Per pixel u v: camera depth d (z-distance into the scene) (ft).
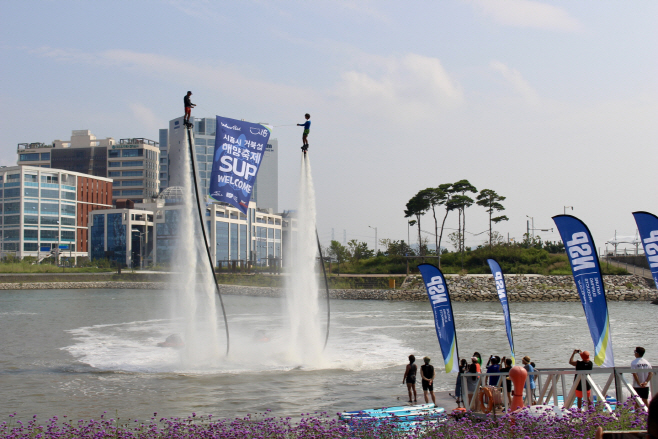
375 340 147.33
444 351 75.31
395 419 60.18
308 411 75.31
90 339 153.07
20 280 458.91
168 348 134.00
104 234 634.43
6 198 629.51
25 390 90.94
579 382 58.44
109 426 59.47
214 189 90.17
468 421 57.00
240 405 79.10
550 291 302.04
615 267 339.57
